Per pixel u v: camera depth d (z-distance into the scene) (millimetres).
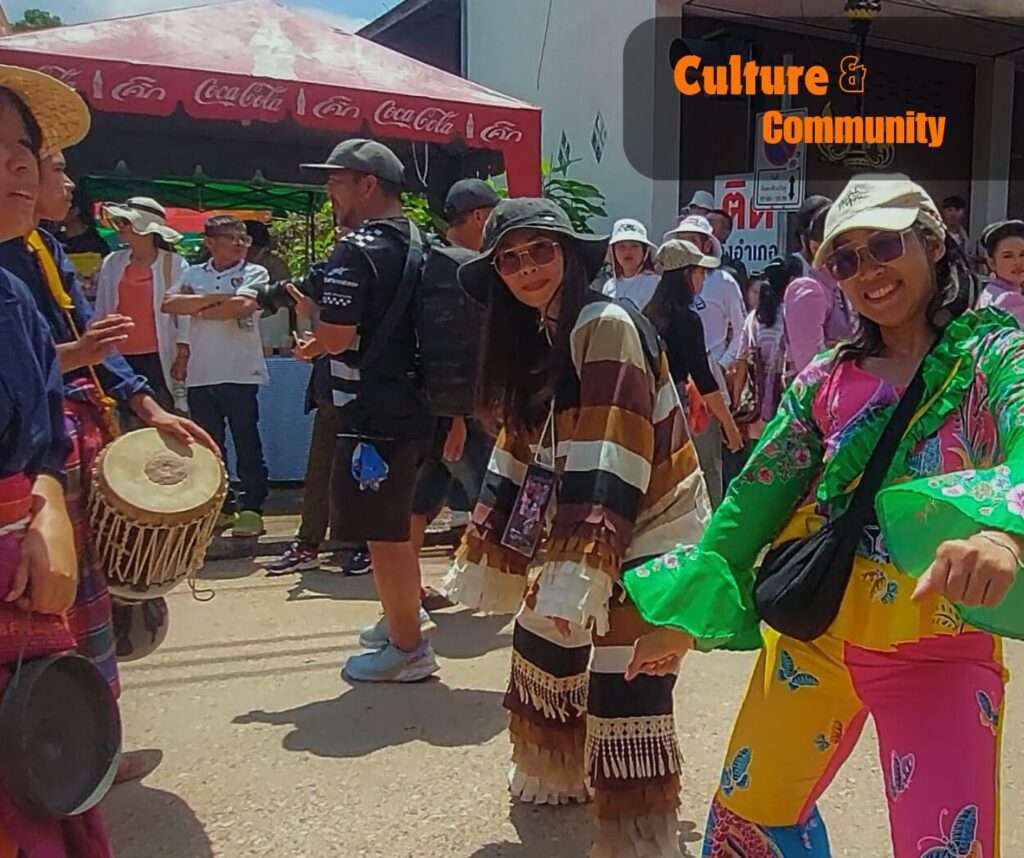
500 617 5402
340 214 4367
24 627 2066
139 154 9695
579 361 2738
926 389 2000
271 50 7070
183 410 7258
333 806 3373
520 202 2771
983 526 1646
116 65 6449
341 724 4008
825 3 10680
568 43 11617
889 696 2021
